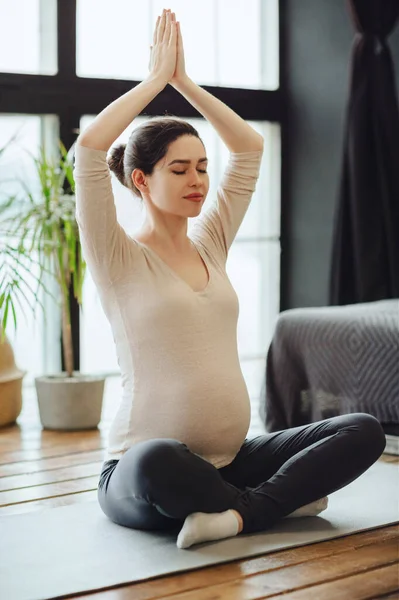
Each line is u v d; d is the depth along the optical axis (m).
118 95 4.93
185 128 2.37
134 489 2.20
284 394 3.75
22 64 4.70
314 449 2.38
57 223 3.75
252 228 5.73
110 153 2.52
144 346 2.34
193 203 2.35
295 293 5.73
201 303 2.36
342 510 2.60
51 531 2.40
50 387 3.83
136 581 2.04
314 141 5.55
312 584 2.03
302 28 5.57
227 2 5.51
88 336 5.02
